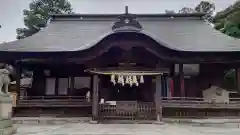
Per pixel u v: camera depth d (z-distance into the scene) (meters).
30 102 19.30
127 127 13.52
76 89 21.62
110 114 16.20
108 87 21.38
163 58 19.55
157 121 15.62
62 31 25.55
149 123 15.37
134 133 11.20
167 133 11.33
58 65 21.58
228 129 13.27
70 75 21.73
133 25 18.06
